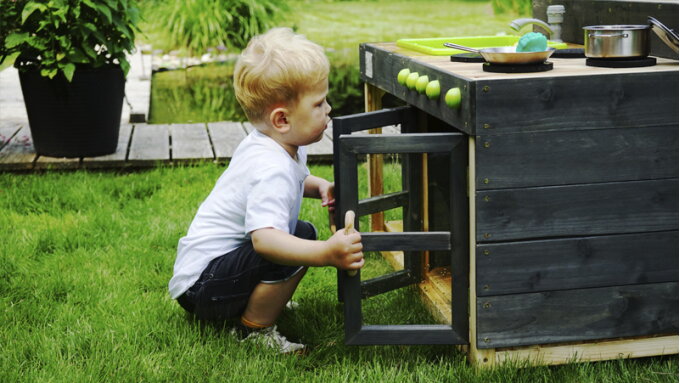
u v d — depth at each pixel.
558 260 1.77
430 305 2.11
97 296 2.29
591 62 1.85
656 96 1.71
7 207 3.14
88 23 3.68
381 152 1.78
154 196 3.28
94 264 2.54
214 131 4.36
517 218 1.73
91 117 3.74
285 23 9.58
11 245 2.66
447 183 2.11
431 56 2.17
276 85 1.80
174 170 3.65
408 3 12.12
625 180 1.75
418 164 2.16
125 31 3.78
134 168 3.77
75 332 2.05
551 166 1.71
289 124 1.85
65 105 3.69
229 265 1.94
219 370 1.87
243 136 4.22
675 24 2.01
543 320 1.81
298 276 1.99
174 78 7.00
